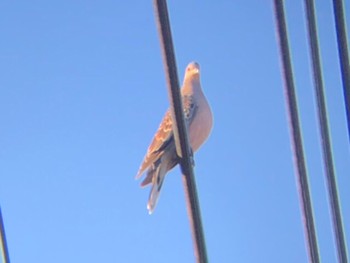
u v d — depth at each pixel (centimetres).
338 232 533
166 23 470
